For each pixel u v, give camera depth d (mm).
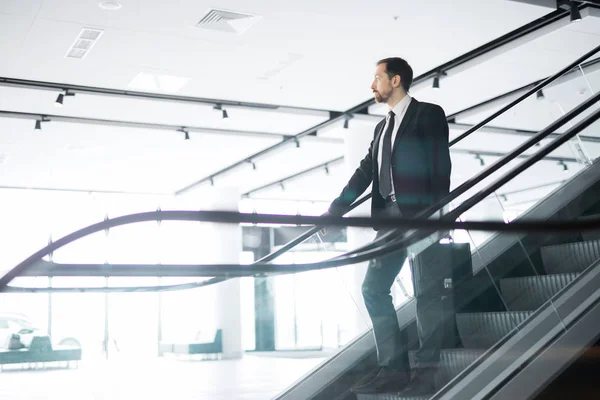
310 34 7816
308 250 3512
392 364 3193
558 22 7738
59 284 2791
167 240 3045
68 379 2816
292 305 3223
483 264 3609
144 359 2904
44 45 7859
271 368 3137
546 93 8547
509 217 4031
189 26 7480
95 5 6867
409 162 3344
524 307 3686
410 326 3225
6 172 14453
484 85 9875
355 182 3746
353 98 10312
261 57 8500
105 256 2748
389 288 3219
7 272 2135
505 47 8359
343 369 3342
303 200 19500
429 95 10312
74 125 10977
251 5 7008
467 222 2619
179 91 9750
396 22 7535
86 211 16969
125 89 9562
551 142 3580
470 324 3420
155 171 14938
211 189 16719
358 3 7035
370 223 2414
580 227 3115
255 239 3268
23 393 2783
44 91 9383
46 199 16609
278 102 10414
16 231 16078
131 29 7500
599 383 3045
